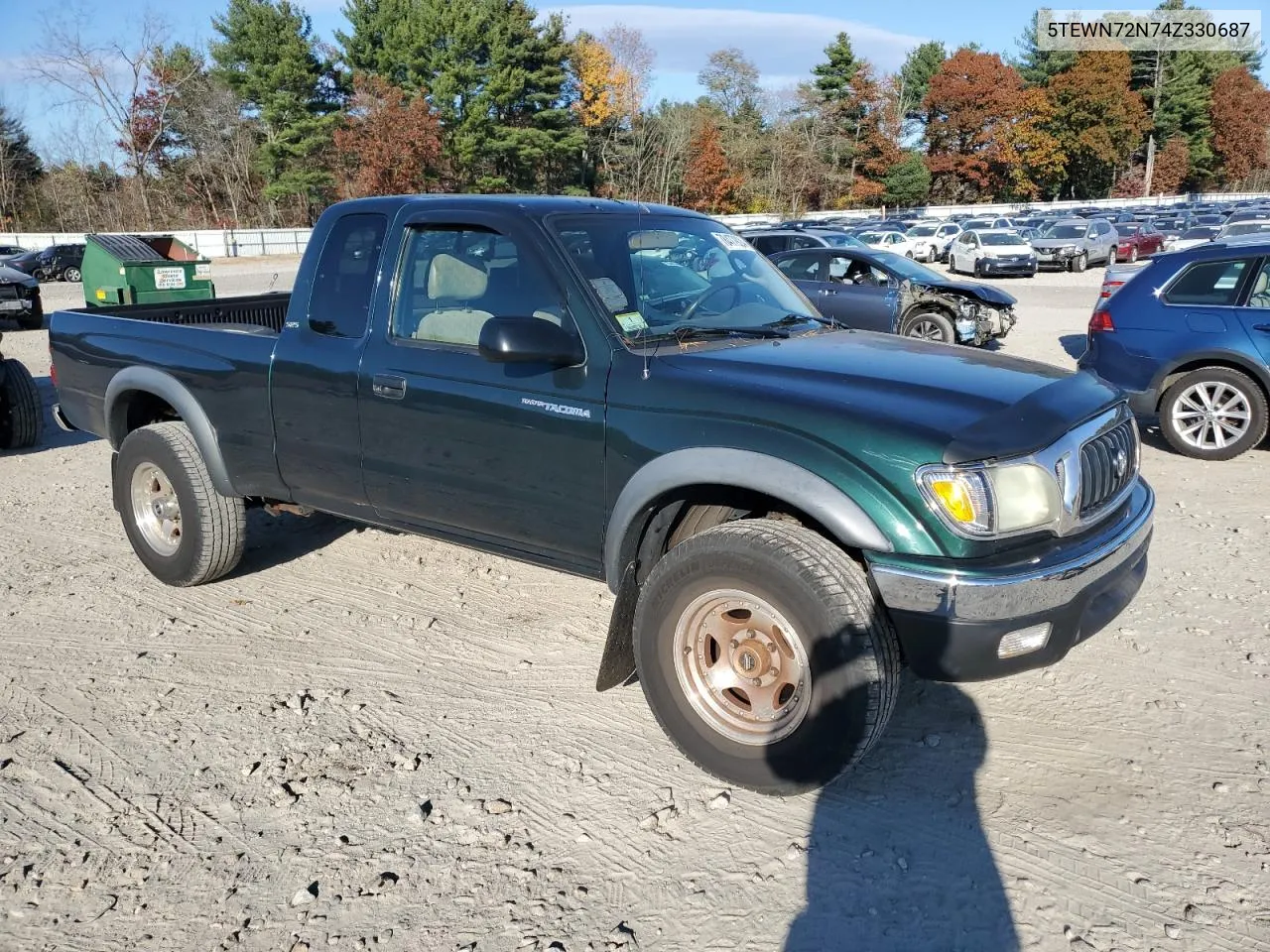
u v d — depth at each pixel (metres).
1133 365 7.77
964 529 2.84
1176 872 2.84
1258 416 7.30
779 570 2.95
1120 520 3.32
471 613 4.77
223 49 60.12
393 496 4.12
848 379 3.22
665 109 72.12
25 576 5.31
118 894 2.84
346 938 2.66
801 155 70.00
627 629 3.57
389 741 3.63
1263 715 3.68
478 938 2.65
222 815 3.21
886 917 2.70
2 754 3.57
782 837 3.05
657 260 3.95
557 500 3.59
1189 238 35.03
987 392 3.18
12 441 8.45
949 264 35.69
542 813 3.19
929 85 78.31
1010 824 3.08
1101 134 74.19
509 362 3.43
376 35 59.12
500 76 53.22
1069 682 3.96
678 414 3.24
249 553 5.64
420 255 3.98
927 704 3.82
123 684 4.08
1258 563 5.20
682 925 2.69
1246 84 85.06
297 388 4.27
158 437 4.86
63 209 61.69
